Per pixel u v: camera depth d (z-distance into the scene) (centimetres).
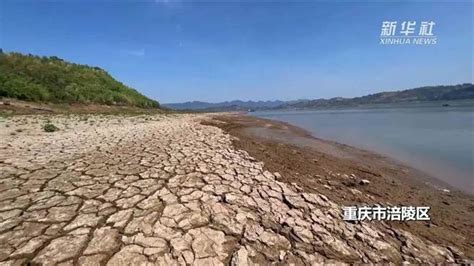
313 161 857
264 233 337
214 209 387
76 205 378
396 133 1761
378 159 989
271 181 545
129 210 367
